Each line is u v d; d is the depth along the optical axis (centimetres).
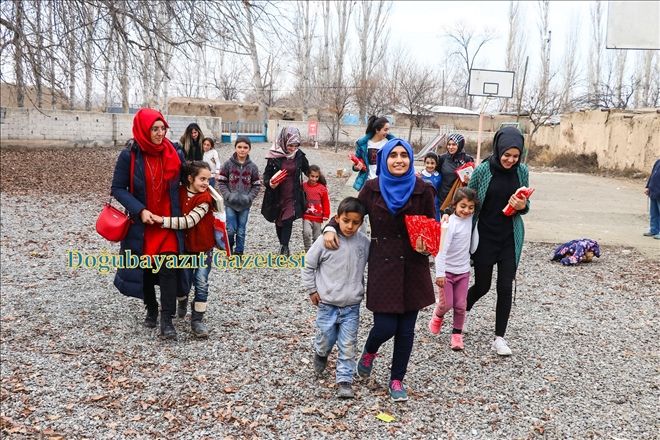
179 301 568
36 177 1742
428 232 383
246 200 775
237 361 479
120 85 1631
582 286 741
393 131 4331
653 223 1066
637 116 2383
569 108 4212
